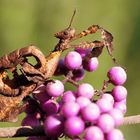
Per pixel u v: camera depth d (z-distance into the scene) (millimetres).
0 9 811
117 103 172
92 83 695
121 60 871
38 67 169
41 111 171
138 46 884
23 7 817
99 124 154
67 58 170
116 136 154
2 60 170
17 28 798
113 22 883
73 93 163
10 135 164
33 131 165
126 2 899
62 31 174
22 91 170
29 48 169
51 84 167
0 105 170
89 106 154
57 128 158
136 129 665
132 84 817
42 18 829
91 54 176
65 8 847
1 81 170
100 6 875
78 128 153
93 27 175
